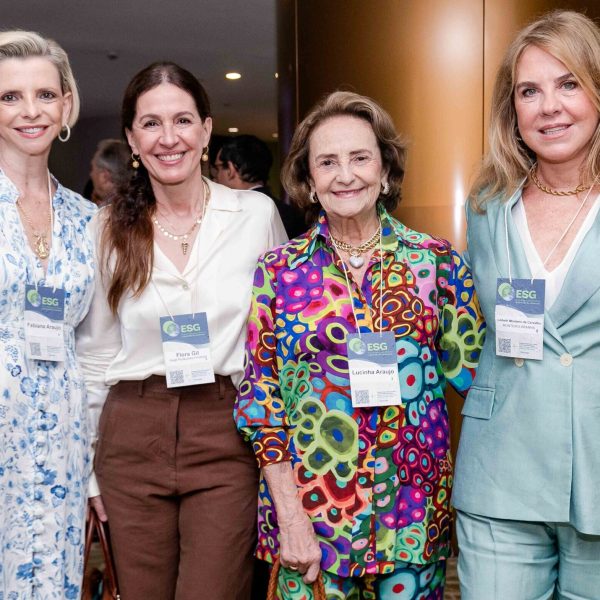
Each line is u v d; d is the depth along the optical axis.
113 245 2.25
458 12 3.91
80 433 2.26
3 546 2.07
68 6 6.73
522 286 1.87
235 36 7.64
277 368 2.08
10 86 2.13
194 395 2.25
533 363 1.86
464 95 3.94
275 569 2.03
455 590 3.57
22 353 2.10
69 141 11.14
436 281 2.05
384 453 1.95
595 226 1.83
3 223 2.12
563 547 1.90
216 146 4.47
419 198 4.03
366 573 1.95
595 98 1.81
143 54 8.41
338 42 4.15
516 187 2.00
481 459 1.94
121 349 2.34
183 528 2.29
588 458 1.80
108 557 2.36
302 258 2.06
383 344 1.95
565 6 3.89
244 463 2.28
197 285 2.25
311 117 2.08
